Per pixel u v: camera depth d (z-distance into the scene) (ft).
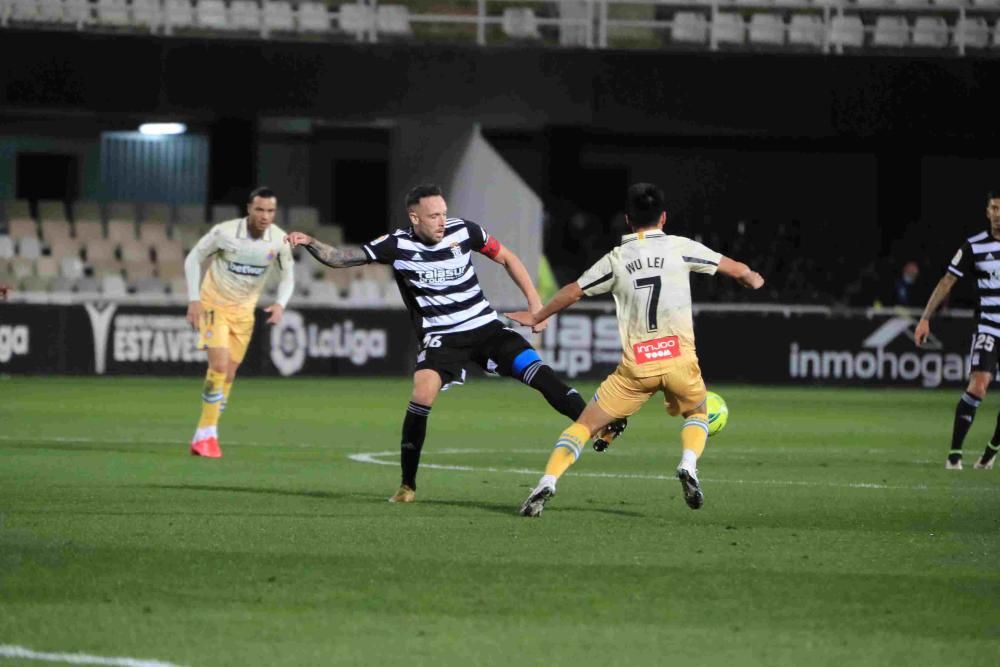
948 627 67.15
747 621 67.97
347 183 391.65
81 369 286.66
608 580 77.46
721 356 311.27
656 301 99.25
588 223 367.86
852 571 81.10
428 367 107.65
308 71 312.91
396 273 107.76
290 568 79.56
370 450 157.28
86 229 326.65
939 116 321.32
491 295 330.95
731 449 166.71
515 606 70.59
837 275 370.53
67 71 307.58
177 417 199.00
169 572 77.97
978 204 404.77
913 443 178.70
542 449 161.79
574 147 339.77
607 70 316.60
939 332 313.73
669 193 400.47
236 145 342.85
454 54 314.55
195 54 310.65
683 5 324.39
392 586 75.05
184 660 59.31
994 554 87.61
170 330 291.17
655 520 101.09
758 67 318.65
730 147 387.34
